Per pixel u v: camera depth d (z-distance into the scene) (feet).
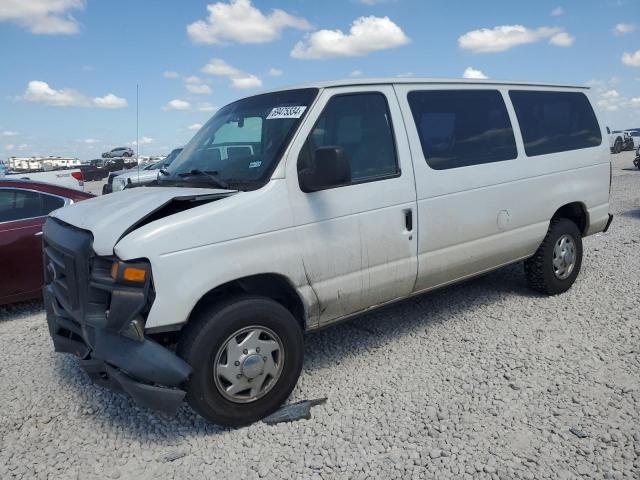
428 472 9.16
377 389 12.11
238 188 11.09
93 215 10.91
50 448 10.45
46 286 12.51
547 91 17.53
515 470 9.09
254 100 13.66
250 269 10.51
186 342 10.07
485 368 12.83
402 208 12.98
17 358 14.87
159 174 14.14
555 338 14.37
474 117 15.06
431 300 17.99
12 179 19.31
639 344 13.74
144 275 9.46
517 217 15.89
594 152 18.56
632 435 9.86
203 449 10.21
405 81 13.74
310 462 9.59
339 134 12.16
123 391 10.35
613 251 23.73
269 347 10.93
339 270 11.99
